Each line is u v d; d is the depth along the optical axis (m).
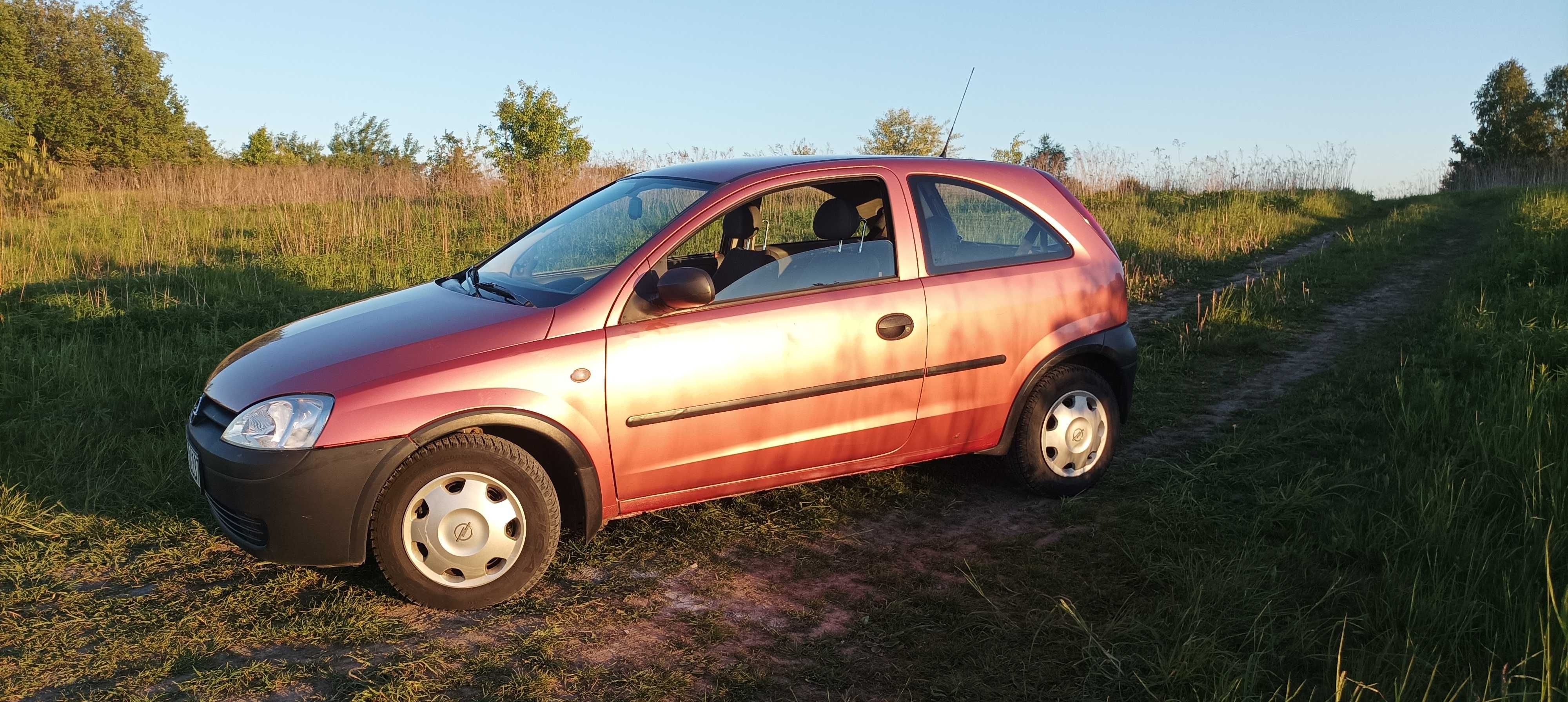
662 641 3.18
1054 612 3.35
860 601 3.48
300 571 3.61
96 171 19.94
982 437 4.32
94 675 2.89
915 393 4.05
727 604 3.45
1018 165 4.66
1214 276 12.40
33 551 3.73
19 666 2.91
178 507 4.21
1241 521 4.12
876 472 4.77
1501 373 5.66
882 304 3.95
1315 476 4.61
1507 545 3.54
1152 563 3.70
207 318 7.42
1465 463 4.39
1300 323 9.03
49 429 4.98
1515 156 72.31
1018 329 4.29
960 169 4.38
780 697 2.85
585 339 3.41
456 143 20.00
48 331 6.88
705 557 3.84
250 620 3.24
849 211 4.02
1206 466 4.84
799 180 3.96
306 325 3.88
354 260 10.99
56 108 32.59
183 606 3.33
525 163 17.98
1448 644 2.93
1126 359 4.62
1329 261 12.89
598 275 3.61
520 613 3.35
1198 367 7.25
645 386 3.47
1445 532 3.59
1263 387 6.67
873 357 3.92
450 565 3.29
